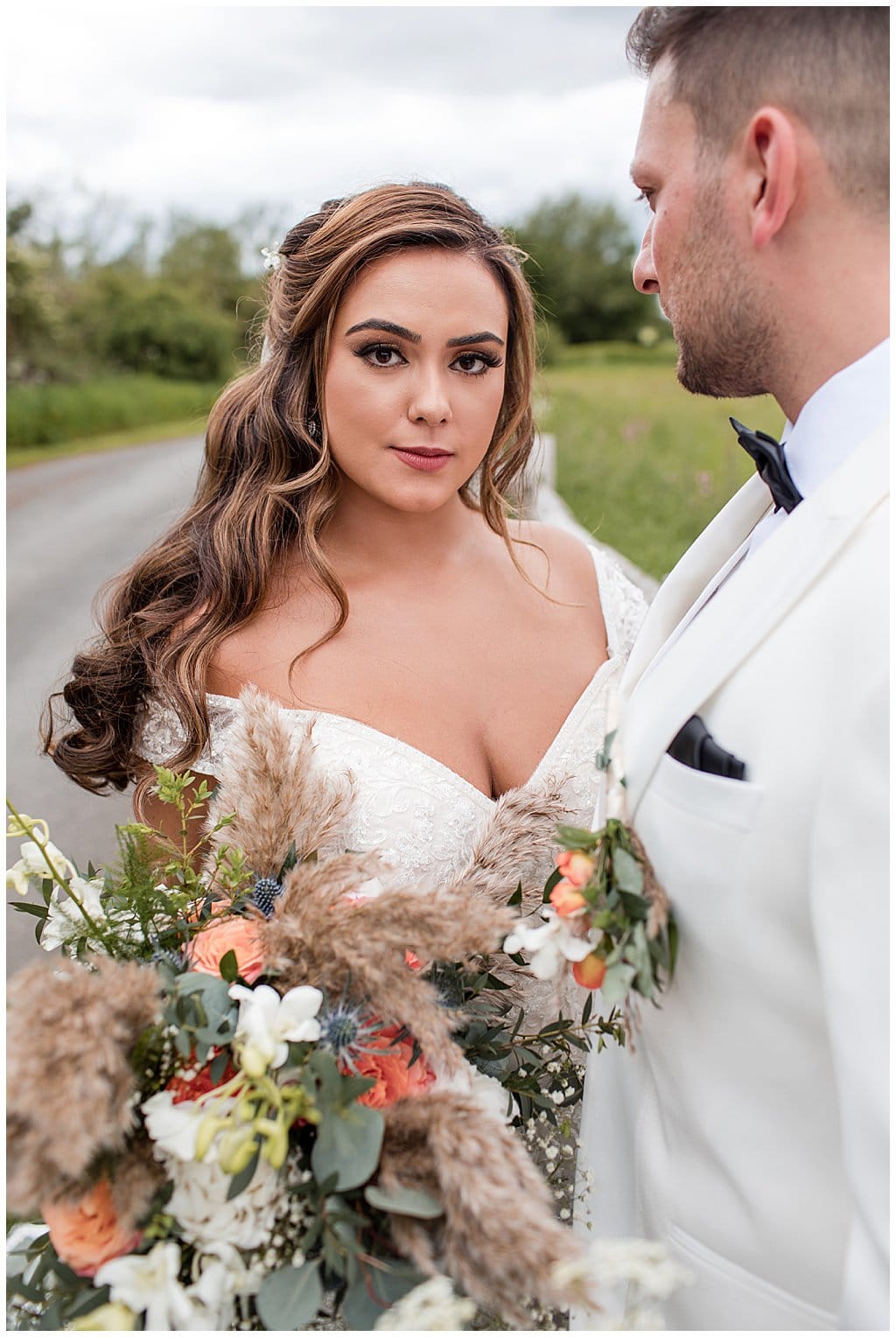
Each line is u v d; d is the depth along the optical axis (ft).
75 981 3.16
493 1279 3.00
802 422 3.82
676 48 3.75
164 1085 3.41
